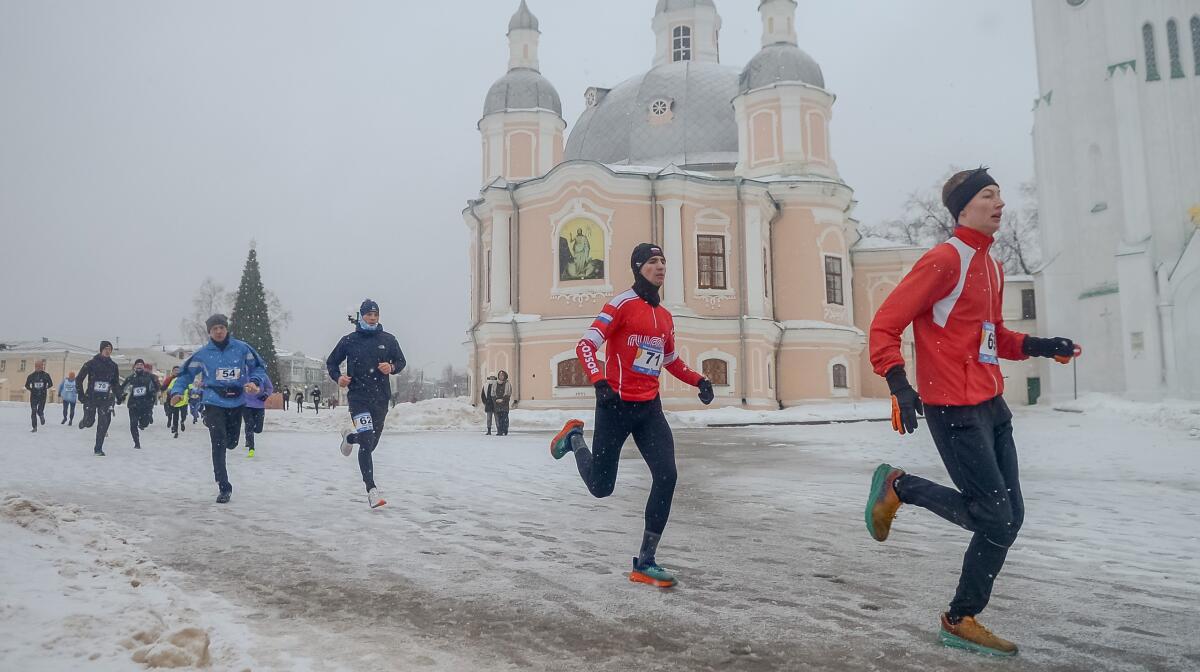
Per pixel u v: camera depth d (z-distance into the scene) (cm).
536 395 2956
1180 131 3048
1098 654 321
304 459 1241
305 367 10256
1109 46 3131
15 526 489
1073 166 3300
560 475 1009
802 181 3216
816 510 719
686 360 2925
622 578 454
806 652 325
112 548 504
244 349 799
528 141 3512
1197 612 380
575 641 340
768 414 2777
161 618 335
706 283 3058
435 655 320
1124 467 1052
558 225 3033
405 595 416
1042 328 3416
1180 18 3089
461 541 564
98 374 1283
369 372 757
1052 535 579
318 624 362
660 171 3034
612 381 458
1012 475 339
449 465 1149
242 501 764
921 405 326
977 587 326
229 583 440
